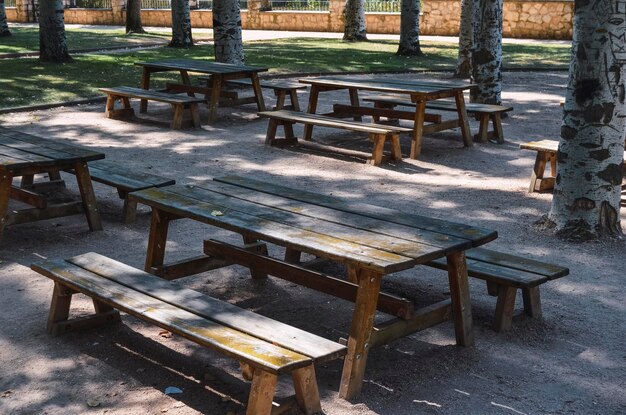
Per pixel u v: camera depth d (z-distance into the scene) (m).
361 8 27.61
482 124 11.05
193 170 9.31
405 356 4.68
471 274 5.00
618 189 6.86
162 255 5.55
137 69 18.09
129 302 4.31
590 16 6.45
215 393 4.22
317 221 4.73
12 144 7.20
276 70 18.30
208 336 3.84
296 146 10.61
